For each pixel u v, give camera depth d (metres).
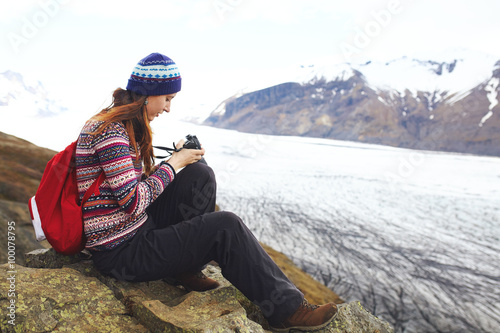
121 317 2.04
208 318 2.00
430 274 77.38
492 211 131.75
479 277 76.69
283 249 86.62
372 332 2.30
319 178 179.62
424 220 118.31
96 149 1.97
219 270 2.89
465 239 102.00
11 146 25.08
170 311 2.04
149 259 2.10
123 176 1.96
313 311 2.17
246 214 115.81
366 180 180.25
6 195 16.41
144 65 2.10
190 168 2.30
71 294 2.05
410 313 60.78
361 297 64.75
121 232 2.10
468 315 60.72
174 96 2.23
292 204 131.50
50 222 2.06
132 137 2.08
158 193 2.09
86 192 2.04
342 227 107.94
